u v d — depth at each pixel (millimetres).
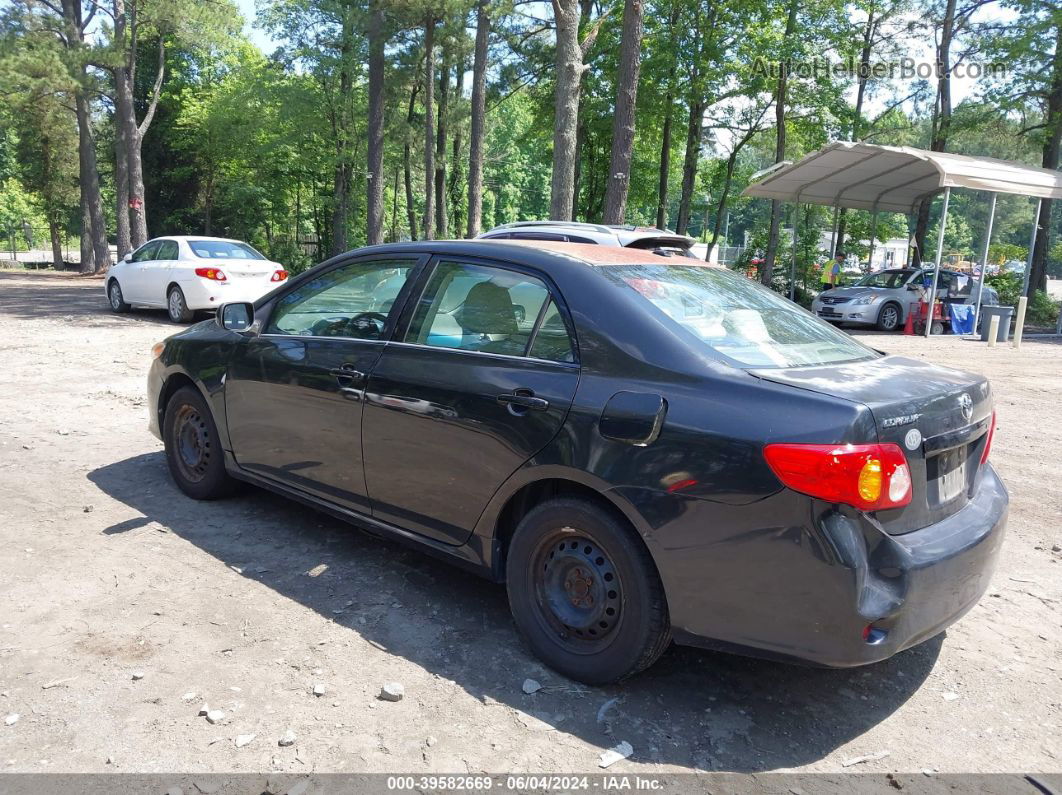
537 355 3178
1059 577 4262
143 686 2855
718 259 49969
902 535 2654
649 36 26000
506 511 3279
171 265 14117
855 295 19562
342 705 2807
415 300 3691
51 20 26438
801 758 2643
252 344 4336
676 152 35938
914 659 3359
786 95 26109
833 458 2434
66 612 3381
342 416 3779
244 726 2654
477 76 22484
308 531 4449
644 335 2949
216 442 4645
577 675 3010
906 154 17547
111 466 5512
